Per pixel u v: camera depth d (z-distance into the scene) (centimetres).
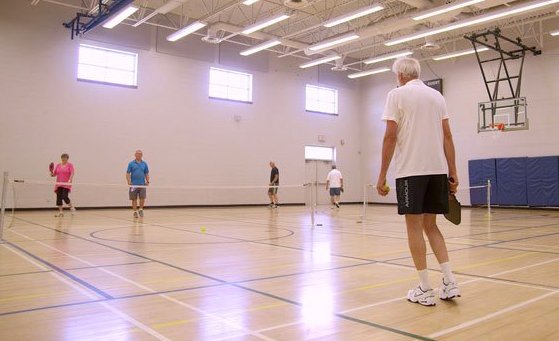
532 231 802
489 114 1588
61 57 1357
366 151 2094
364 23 1537
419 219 305
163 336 231
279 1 1368
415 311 281
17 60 1291
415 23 1198
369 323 256
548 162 1486
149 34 1518
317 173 1967
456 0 1142
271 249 562
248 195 1736
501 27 1473
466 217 1181
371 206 1834
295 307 290
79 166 1379
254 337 231
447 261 313
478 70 1686
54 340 223
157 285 352
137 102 1488
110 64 1451
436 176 302
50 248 550
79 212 1252
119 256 495
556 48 1493
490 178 1619
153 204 1518
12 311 275
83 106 1389
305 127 1922
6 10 1281
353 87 2103
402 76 328
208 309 284
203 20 1259
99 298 310
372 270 421
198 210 1447
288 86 1872
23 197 1291
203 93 1633
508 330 243
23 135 1295
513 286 354
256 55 1772
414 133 302
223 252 533
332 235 730
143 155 1496
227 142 1686
